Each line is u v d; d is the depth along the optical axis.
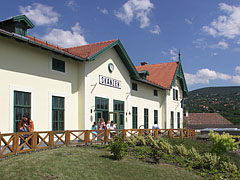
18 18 11.61
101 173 8.81
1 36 10.88
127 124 19.84
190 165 12.06
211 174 11.23
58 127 13.89
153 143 14.02
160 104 26.92
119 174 9.09
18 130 11.57
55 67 13.87
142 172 9.73
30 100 12.30
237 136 22.97
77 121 15.27
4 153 9.46
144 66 32.97
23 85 11.94
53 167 8.41
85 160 9.87
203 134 23.98
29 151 10.30
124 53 18.75
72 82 14.99
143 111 23.09
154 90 25.70
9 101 11.25
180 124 31.53
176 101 30.42
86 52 15.95
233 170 11.91
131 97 21.05
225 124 45.09
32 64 12.46
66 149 11.30
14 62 11.56
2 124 10.92
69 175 8.06
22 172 7.68
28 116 12.14
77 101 15.33
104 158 10.63
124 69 19.72
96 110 16.22
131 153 12.55
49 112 13.30
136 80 21.47
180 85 32.03
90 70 15.80
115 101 18.39
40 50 12.93
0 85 10.93
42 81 12.98
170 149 13.55
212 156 12.35
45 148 11.09
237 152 18.33
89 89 15.59
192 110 86.62
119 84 18.94
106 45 16.80
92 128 15.12
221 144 13.73
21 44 11.94
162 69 30.41
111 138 14.30
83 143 12.95
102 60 17.05
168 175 10.00
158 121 26.27
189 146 17.30
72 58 14.48
